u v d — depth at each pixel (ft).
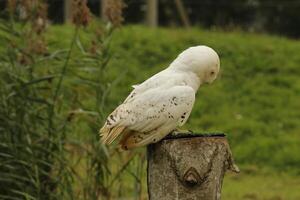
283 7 155.02
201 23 151.02
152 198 28.55
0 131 40.63
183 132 29.30
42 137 41.01
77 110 41.55
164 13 146.20
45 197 40.65
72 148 42.86
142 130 29.07
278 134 75.77
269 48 94.84
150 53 88.79
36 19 42.83
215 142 27.99
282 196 58.90
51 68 43.45
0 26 43.80
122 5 41.83
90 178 41.78
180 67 29.37
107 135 29.78
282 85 87.15
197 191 27.91
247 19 154.71
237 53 92.32
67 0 94.84
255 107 81.87
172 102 28.81
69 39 69.72
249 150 71.97
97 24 42.98
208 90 83.71
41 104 41.42
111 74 56.44
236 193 59.82
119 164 43.75
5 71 41.42
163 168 28.25
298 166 69.41
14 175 39.81
